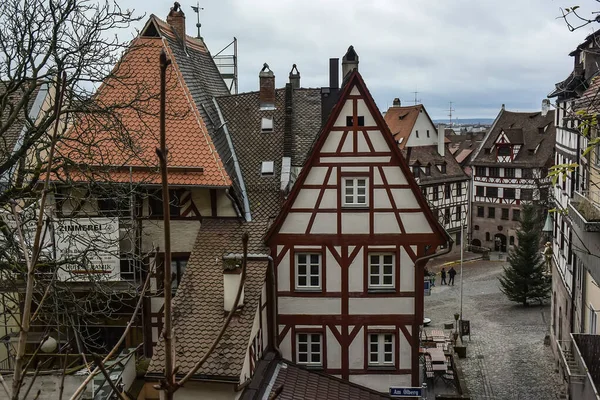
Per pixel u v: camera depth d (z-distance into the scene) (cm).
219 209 1856
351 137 1809
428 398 2273
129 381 1617
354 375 1853
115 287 1716
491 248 6256
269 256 1773
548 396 2414
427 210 1800
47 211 1625
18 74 1380
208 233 1816
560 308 2883
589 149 848
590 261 1469
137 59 2078
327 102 2397
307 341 1866
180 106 1966
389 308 1838
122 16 1895
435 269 5212
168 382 353
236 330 1478
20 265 1277
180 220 1841
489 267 5238
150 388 1662
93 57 1462
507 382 2589
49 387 1471
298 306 1852
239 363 1394
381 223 1822
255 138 2228
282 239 1831
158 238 1816
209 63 2703
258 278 1669
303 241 1833
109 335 1817
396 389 1803
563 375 2339
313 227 1831
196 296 1586
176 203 1834
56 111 514
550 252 3531
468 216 6344
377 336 1856
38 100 2322
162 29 2316
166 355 353
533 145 6041
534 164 5928
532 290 3859
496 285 4534
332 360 1856
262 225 1892
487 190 6247
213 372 1374
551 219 3444
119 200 1506
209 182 1786
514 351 3022
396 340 1839
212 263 1703
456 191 6138
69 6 1398
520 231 3959
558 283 3000
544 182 5816
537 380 2605
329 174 1819
